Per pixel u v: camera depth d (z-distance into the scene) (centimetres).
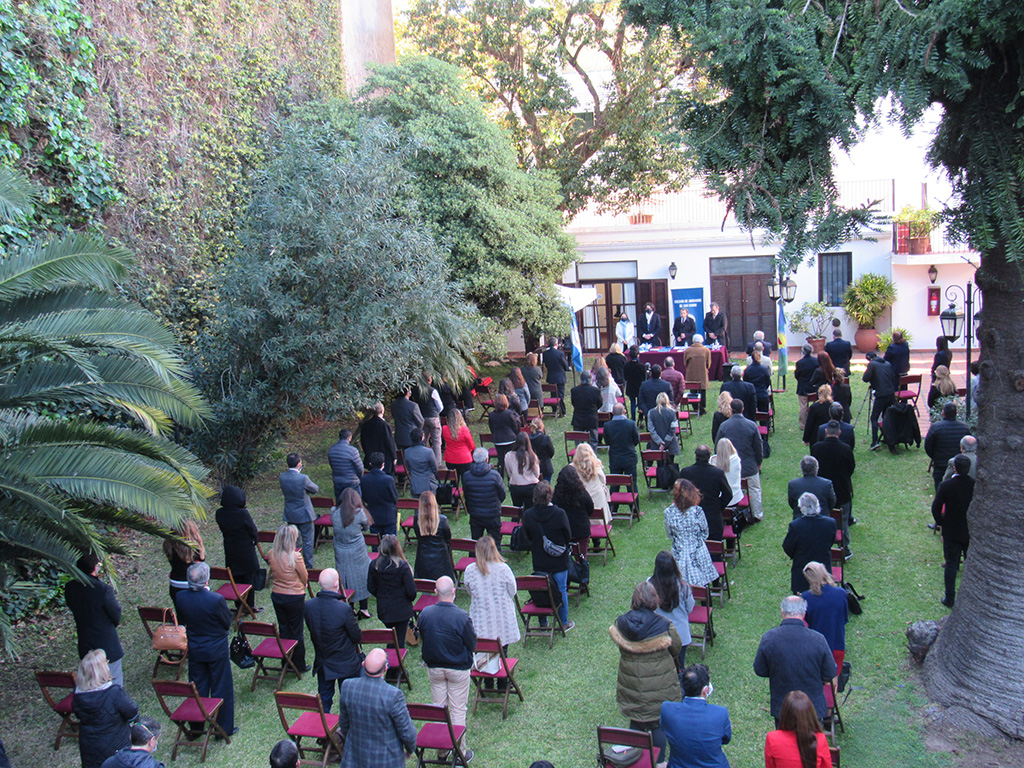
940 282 2362
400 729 534
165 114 1371
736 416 1084
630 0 507
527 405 1591
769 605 877
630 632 591
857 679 731
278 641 771
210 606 692
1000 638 655
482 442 1328
